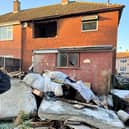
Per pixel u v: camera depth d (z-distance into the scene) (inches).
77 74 615.2
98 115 245.1
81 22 679.7
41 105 251.4
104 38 645.9
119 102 356.5
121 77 676.1
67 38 705.0
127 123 272.5
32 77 305.9
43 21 755.4
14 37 815.7
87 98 289.3
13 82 281.7
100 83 547.5
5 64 724.7
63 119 229.1
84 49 604.4
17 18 848.9
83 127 219.3
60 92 280.7
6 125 229.1
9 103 258.4
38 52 712.4
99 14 653.3
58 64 663.8
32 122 231.9
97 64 581.6
